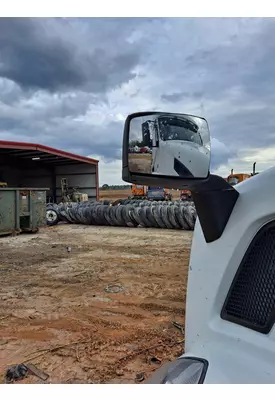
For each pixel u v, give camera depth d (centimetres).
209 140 103
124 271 510
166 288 421
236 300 100
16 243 804
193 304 115
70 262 582
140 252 662
